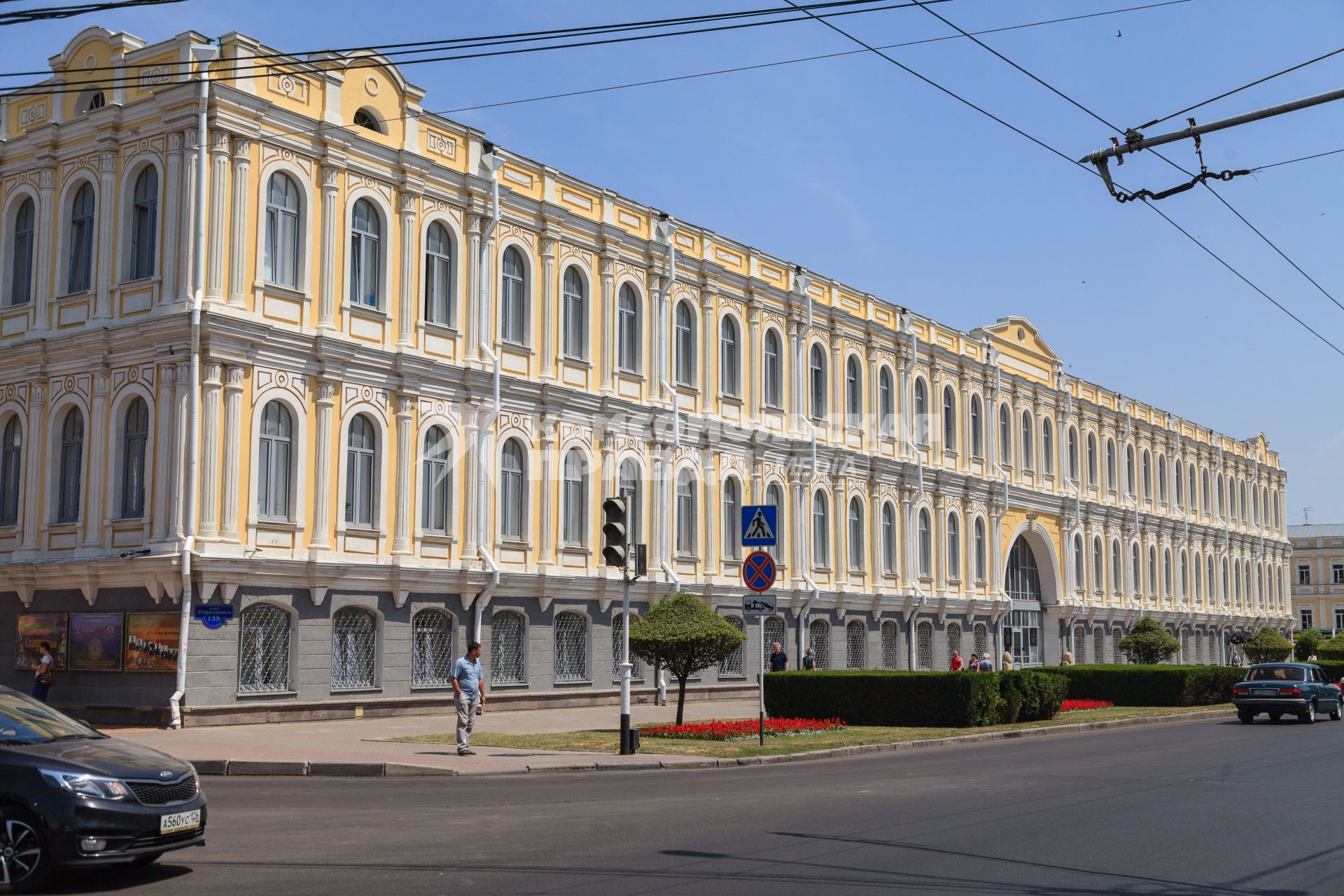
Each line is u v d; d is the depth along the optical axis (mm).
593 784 17922
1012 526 57125
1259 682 35406
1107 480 66812
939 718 29625
